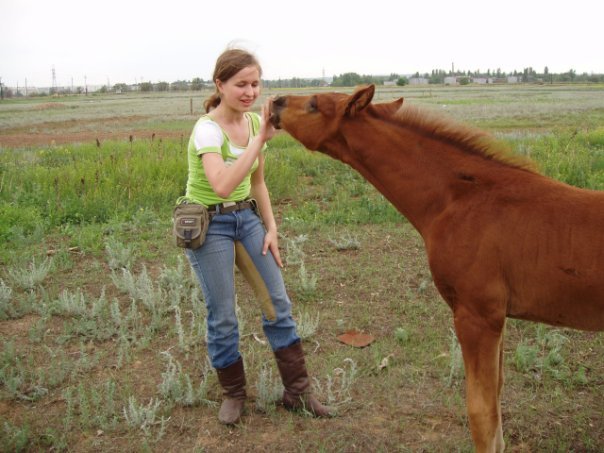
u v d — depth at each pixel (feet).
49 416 12.36
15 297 18.26
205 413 12.42
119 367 14.12
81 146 50.47
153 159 35.45
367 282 18.83
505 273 9.18
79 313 16.78
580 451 10.91
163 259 21.58
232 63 10.35
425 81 469.98
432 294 17.80
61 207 27.55
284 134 58.59
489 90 249.75
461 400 12.35
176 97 258.98
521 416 11.87
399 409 12.21
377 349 14.48
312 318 16.47
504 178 9.44
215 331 11.71
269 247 11.75
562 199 9.01
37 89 503.20
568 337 14.94
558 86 311.88
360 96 9.96
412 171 10.07
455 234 9.50
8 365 13.92
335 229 24.75
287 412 12.33
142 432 11.73
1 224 24.76
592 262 8.53
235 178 10.23
